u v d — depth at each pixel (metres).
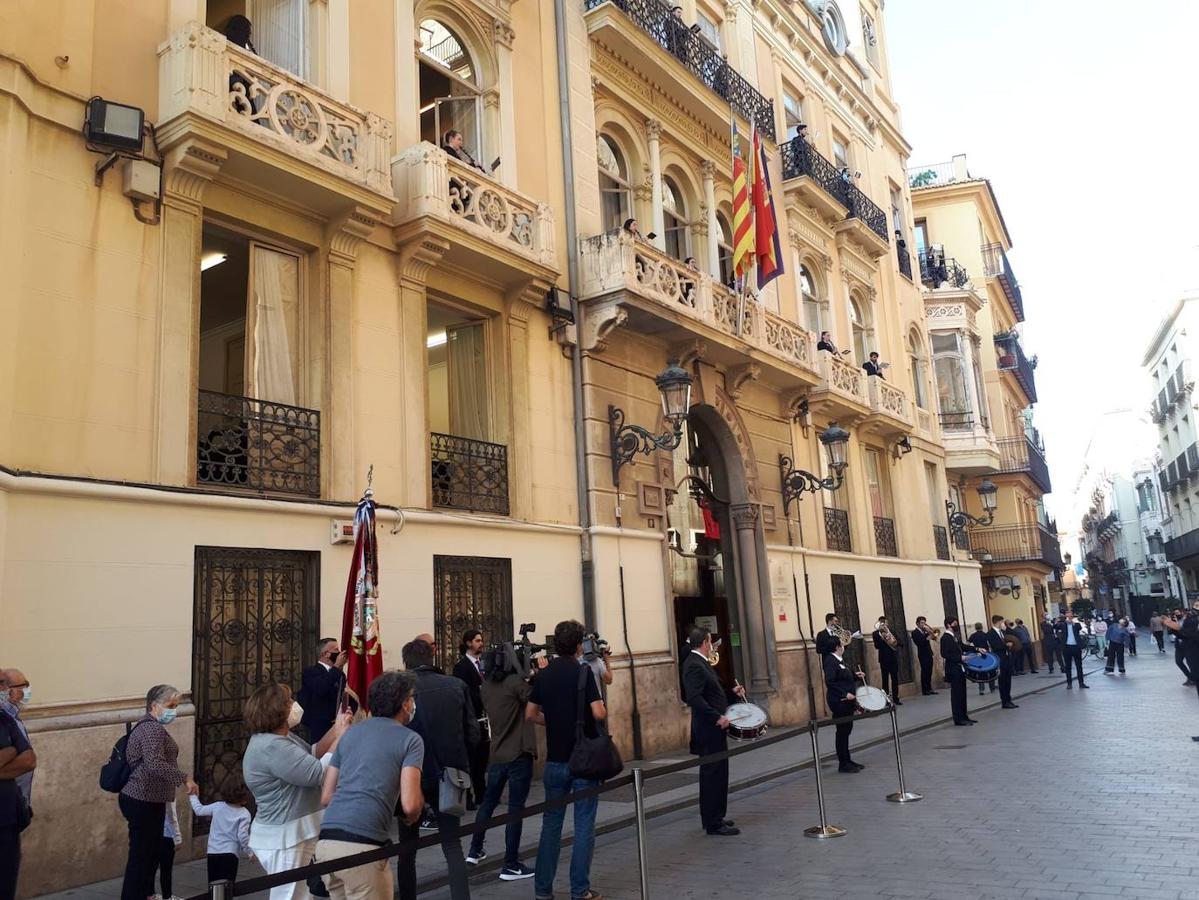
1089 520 94.69
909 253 26.83
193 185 8.40
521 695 7.15
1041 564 33.41
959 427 27.97
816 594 17.70
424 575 9.96
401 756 4.45
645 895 5.45
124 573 7.38
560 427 12.46
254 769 4.66
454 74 12.26
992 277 35.25
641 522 13.36
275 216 9.29
